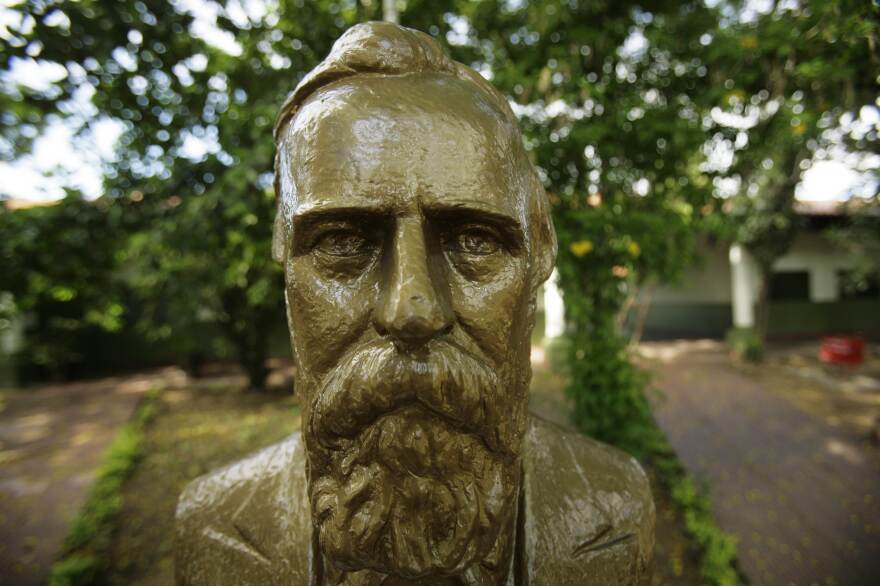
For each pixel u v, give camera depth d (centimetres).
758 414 506
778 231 731
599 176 299
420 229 79
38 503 352
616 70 298
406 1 291
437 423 77
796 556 270
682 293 1178
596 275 293
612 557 100
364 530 77
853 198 473
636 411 307
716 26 292
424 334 72
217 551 105
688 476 355
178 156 339
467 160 81
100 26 243
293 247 85
